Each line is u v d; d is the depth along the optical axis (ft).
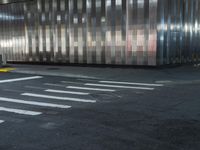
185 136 17.22
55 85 40.37
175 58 63.62
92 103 27.71
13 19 81.05
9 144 16.29
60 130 18.88
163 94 31.86
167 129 18.69
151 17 56.49
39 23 75.46
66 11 69.51
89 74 52.03
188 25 67.15
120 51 61.57
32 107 26.30
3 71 60.59
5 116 22.98
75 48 69.10
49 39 74.02
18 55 81.56
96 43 65.10
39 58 76.95
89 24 65.67
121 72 54.34
